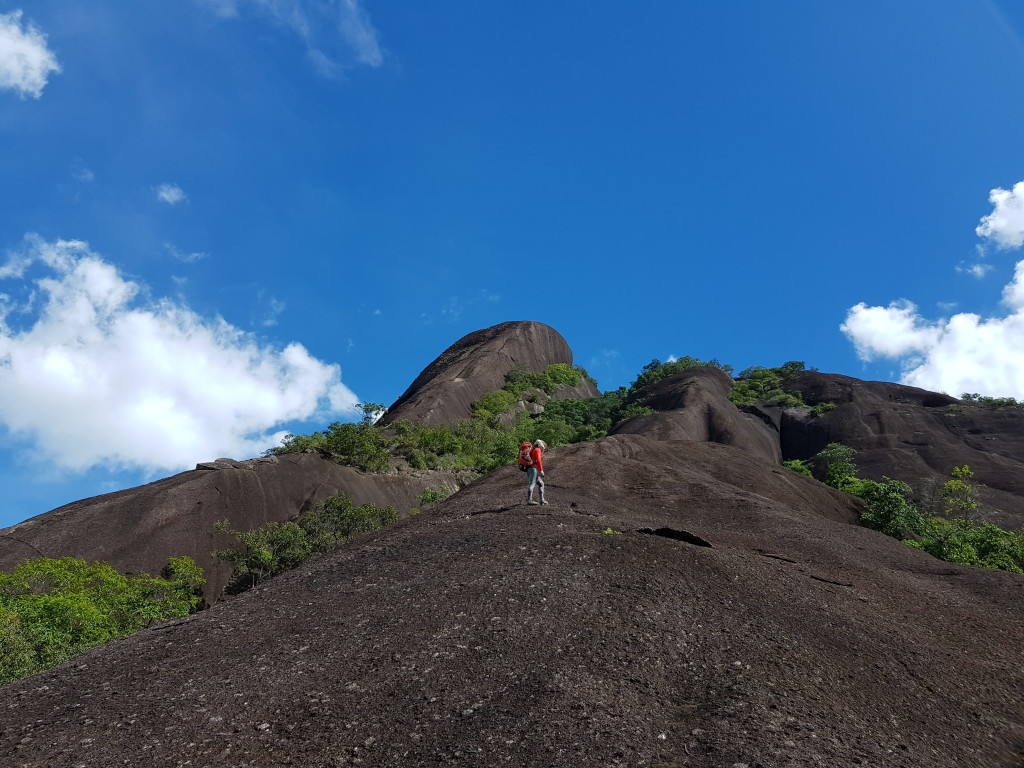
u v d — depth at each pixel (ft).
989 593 45.37
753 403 345.31
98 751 18.98
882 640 30.07
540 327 430.20
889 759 18.48
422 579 33.71
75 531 129.90
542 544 37.37
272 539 134.10
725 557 37.40
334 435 200.95
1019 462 261.44
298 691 22.25
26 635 64.18
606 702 20.21
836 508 113.91
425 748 18.16
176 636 29.55
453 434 259.60
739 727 18.83
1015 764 21.01
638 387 399.24
